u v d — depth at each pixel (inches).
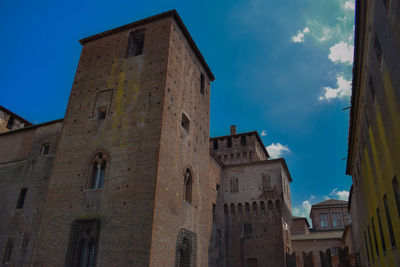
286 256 1533.0
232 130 2429.9
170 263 894.4
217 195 1601.9
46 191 1062.4
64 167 1044.5
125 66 1145.4
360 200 1117.7
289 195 1836.9
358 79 684.7
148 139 962.7
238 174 1700.3
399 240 535.8
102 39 1266.0
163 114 989.8
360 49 604.7
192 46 1316.4
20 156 1221.7
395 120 458.0
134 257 815.7
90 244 894.4
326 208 3356.3
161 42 1128.8
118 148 991.6
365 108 702.5
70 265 872.3
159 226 866.1
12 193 1151.6
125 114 1043.9
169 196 951.6
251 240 1549.0
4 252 1036.5
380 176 643.5
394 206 543.8
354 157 1112.8
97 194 946.1
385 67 468.1
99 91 1139.3
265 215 1578.5
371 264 1023.0
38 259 922.1
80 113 1124.5
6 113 1667.1
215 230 1483.8
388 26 417.4
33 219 1047.6
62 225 945.5
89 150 1038.4
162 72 1061.1
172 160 1006.4
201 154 1262.3
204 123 1343.5
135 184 910.4
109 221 888.9
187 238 1024.2
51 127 1215.6
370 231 945.5
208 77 1485.0
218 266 1433.3
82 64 1239.5
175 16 1186.0
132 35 1221.7
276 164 1654.8
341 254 1551.4
